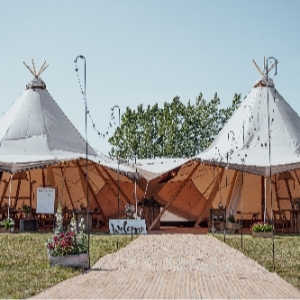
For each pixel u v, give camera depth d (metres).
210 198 29.23
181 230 27.55
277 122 28.39
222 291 9.84
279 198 28.03
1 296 9.51
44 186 28.73
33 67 31.28
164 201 31.03
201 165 28.62
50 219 27.55
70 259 13.20
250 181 28.45
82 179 28.91
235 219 26.19
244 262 14.16
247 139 27.69
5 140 27.97
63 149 28.27
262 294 9.51
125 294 9.54
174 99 56.41
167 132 55.75
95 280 11.18
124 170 25.92
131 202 29.14
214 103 56.50
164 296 9.33
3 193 28.73
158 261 14.38
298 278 11.46
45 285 10.56
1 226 24.34
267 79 29.95
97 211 27.28
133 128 55.53
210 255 15.71
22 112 29.53
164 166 28.92
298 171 27.67
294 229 25.78
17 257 14.98
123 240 20.56
